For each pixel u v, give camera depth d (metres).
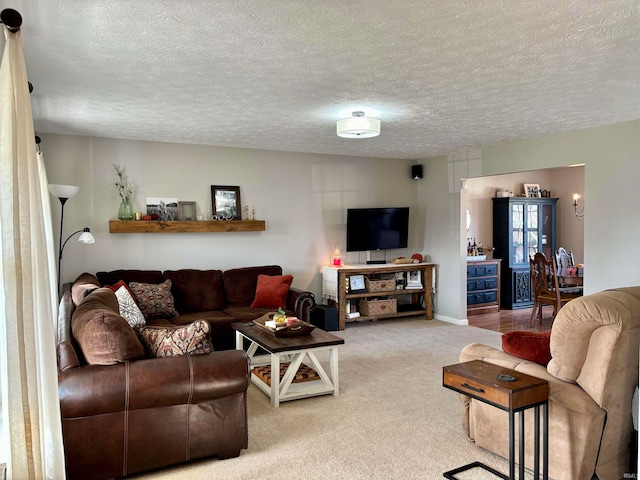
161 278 5.69
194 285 5.80
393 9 2.36
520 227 8.49
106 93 3.79
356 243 7.22
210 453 2.92
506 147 6.26
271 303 5.85
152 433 2.76
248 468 2.85
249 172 6.55
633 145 4.88
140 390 2.69
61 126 5.05
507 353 2.94
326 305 6.96
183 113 4.49
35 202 2.09
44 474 2.10
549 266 6.80
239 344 4.82
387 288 7.07
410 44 2.82
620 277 5.04
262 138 5.79
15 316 1.96
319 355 5.35
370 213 7.27
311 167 7.01
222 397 2.93
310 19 2.47
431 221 7.59
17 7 2.28
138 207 5.89
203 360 2.87
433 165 7.51
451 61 3.12
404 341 5.98
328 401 3.94
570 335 2.45
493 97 4.01
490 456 2.97
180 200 6.12
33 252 2.10
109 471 2.67
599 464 2.53
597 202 5.22
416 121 4.90
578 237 8.77
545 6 2.34
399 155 7.30
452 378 2.63
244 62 3.10
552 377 2.58
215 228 6.12
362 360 5.13
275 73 3.33
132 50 2.87
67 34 2.62
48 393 2.15
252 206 6.57
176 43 2.77
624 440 2.60
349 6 2.32
